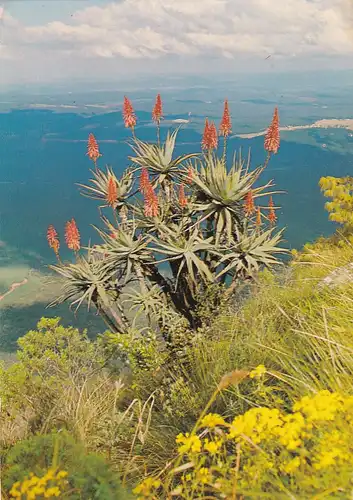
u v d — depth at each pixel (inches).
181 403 123.1
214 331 167.2
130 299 223.9
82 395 134.9
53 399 137.8
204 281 228.7
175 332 184.2
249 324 146.2
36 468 63.7
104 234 253.3
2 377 143.0
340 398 65.6
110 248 248.8
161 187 270.8
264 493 61.7
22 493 58.2
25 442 68.9
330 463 58.7
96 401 135.8
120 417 118.0
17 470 63.7
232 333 142.5
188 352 153.0
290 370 99.0
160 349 179.8
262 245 238.2
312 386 90.6
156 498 72.3
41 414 122.8
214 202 243.4
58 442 68.6
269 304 151.8
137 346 161.6
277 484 63.0
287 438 62.8
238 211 251.9
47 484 59.3
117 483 67.1
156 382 150.9
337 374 89.4
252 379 108.9
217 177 237.8
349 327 108.3
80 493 62.0
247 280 224.4
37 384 145.1
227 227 239.8
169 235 248.8
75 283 237.5
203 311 202.8
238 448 65.9
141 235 247.3
